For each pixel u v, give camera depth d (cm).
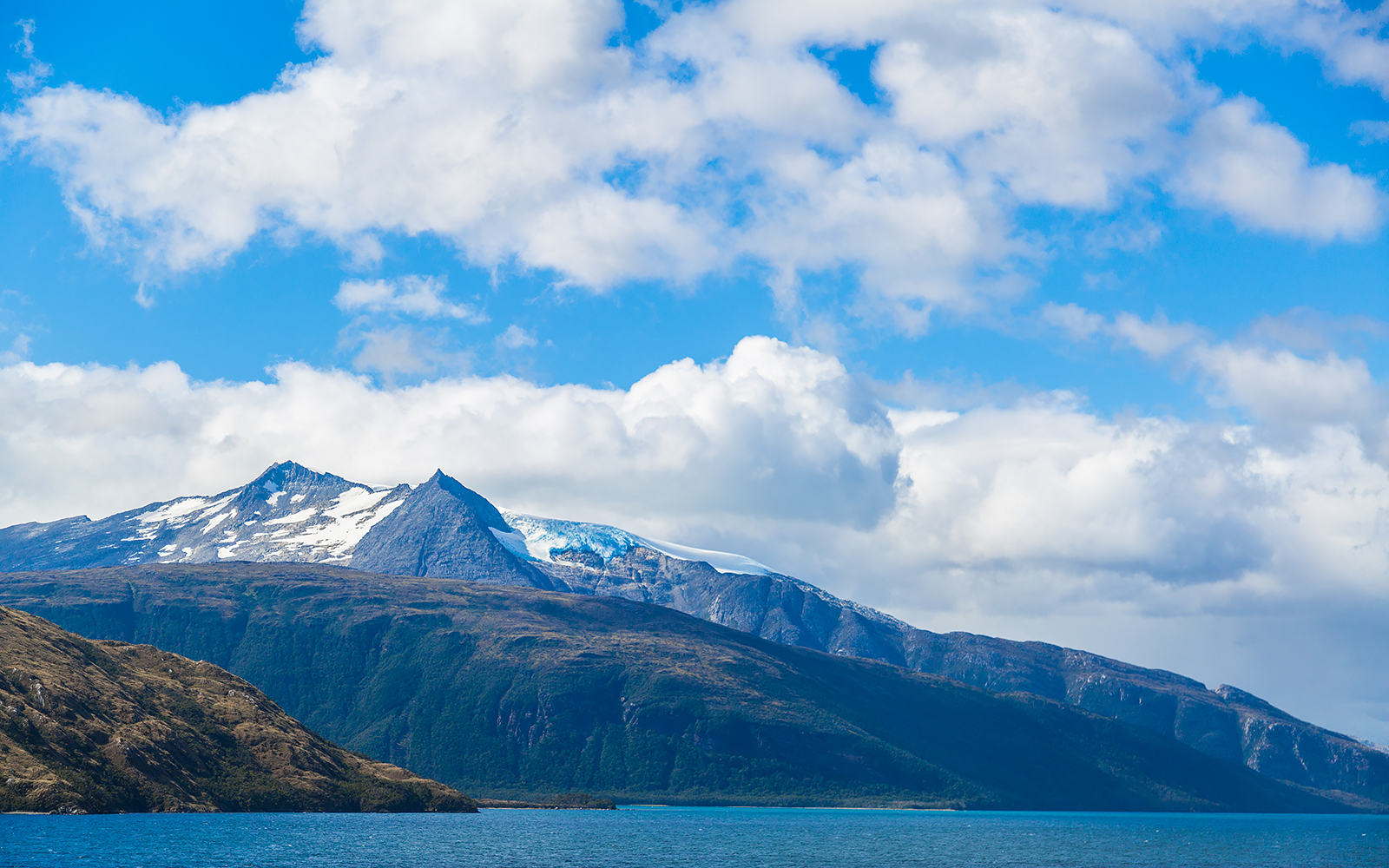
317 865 15238
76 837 16475
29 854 14475
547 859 18300
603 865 17912
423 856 17425
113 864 14000
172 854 15325
